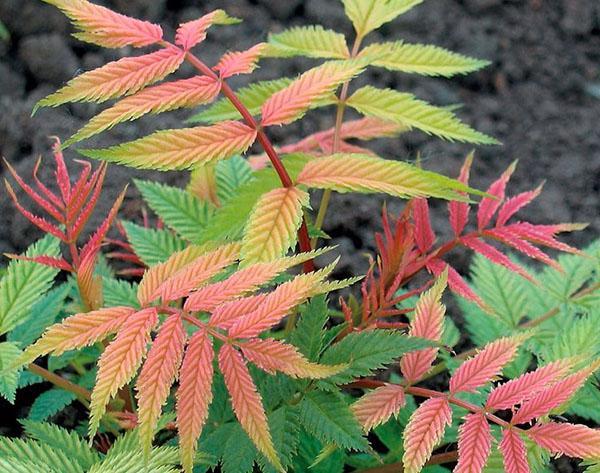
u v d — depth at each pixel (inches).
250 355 22.5
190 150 23.4
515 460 22.9
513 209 26.8
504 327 29.1
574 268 29.5
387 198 35.7
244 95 27.0
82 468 24.4
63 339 22.6
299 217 23.4
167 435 28.0
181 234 28.1
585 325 26.7
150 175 35.4
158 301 26.9
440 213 36.3
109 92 23.3
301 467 27.0
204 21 24.2
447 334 29.5
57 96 23.1
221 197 29.1
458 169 38.0
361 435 23.6
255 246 23.1
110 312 22.9
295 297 22.5
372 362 23.9
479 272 29.8
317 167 23.9
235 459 24.2
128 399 26.8
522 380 23.2
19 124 36.5
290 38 28.1
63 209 25.6
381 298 26.2
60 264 25.7
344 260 34.0
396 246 26.3
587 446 22.7
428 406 23.3
